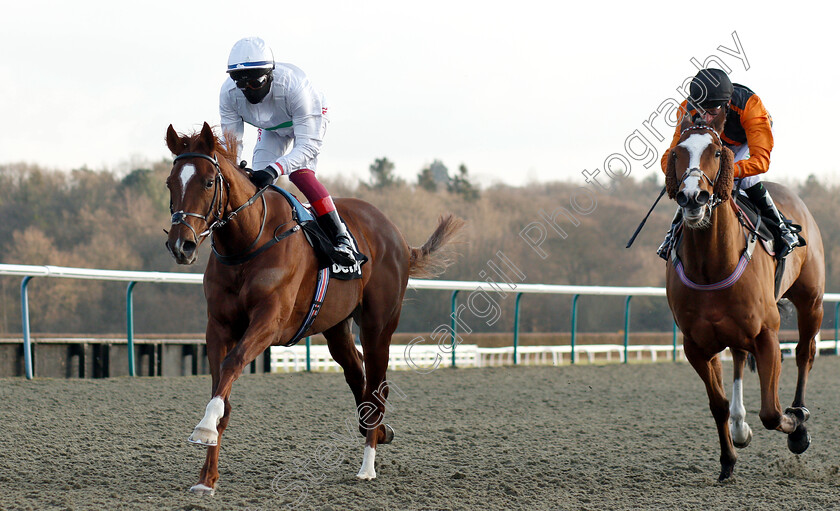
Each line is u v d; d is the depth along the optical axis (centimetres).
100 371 1091
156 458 580
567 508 464
